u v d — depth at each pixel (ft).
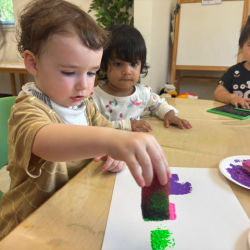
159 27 6.66
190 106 3.70
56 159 1.21
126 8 7.11
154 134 2.51
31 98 1.59
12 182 1.85
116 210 1.26
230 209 1.28
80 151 1.14
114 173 1.65
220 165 1.70
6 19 9.59
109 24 7.10
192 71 9.36
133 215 1.22
